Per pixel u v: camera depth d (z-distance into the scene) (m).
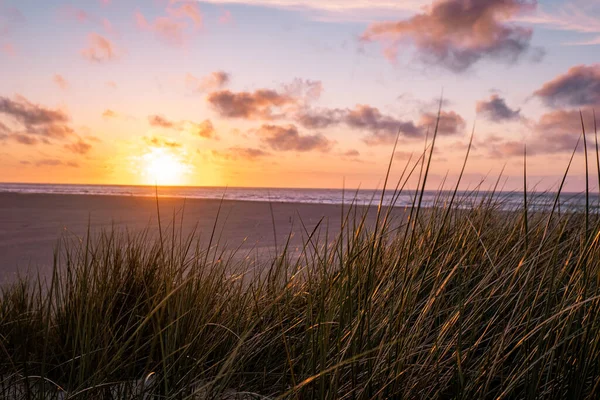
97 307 2.15
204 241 6.78
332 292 1.85
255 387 1.96
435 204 2.56
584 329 1.63
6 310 2.67
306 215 13.16
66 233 7.98
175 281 2.51
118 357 1.71
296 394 1.52
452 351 1.92
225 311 2.41
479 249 2.48
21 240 7.36
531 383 1.54
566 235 2.62
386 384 1.53
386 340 1.67
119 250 2.83
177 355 1.89
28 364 2.07
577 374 1.59
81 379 1.72
